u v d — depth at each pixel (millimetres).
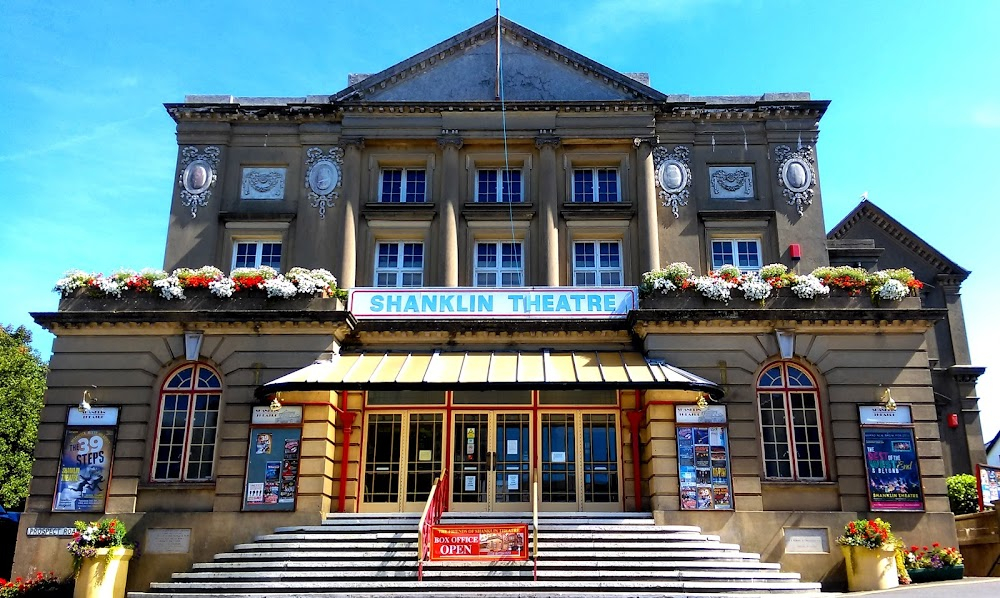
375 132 24375
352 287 22094
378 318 20688
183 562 18188
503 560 15578
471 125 24406
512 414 19922
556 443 19688
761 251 23703
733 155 24344
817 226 23656
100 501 18859
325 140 24594
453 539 15406
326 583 15188
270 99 25109
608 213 23672
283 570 15781
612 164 24625
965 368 29531
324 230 23797
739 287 19906
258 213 23812
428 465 19562
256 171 24578
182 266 23484
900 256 32031
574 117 24438
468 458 19609
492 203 23766
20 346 35062
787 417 19219
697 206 23922
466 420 19891
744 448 18531
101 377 19703
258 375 19562
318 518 18016
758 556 16875
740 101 24875
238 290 20172
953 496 23250
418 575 15219
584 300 20719
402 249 24094
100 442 19281
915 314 19328
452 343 20797
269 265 23844
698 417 18641
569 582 15070
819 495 18562
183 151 24531
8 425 30000
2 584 17844
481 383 17875
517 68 25047
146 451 19312
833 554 17875
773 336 19562
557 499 19312
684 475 18234
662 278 20031
